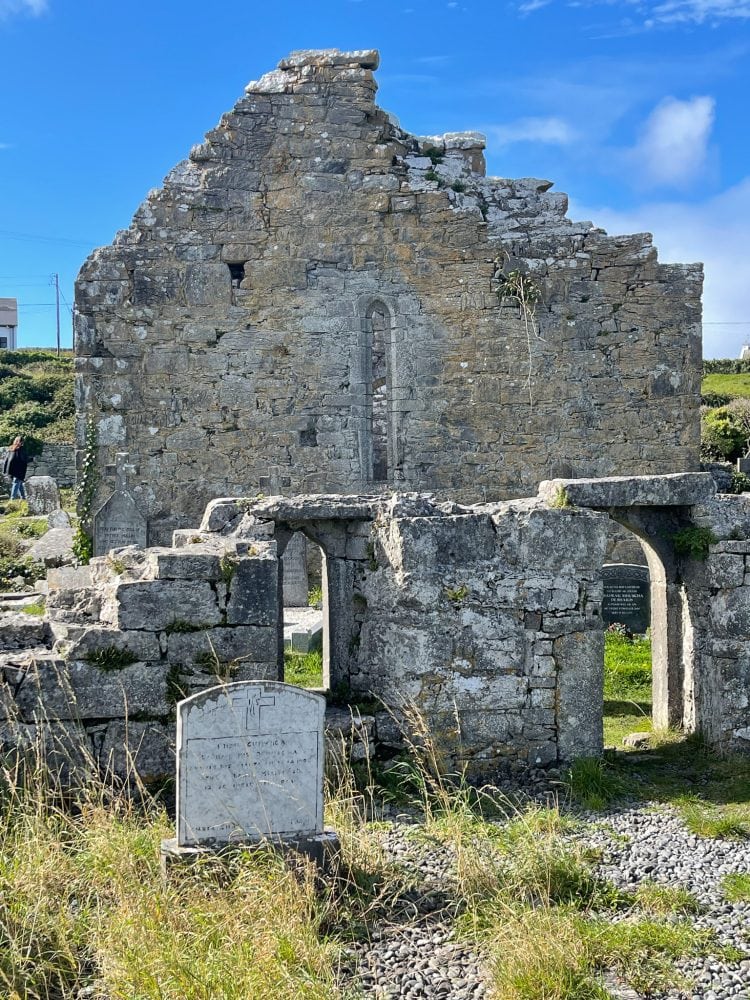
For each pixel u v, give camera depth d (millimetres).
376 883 6004
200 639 7391
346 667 8930
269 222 16906
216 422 16766
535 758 8227
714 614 8867
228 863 5781
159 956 4711
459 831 6367
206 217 16750
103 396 16516
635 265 17406
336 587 9031
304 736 6086
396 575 8156
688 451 17484
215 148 16828
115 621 7324
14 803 6621
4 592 16000
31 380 45719
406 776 7699
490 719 8172
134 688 7254
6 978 4719
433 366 17312
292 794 6051
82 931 5258
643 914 5828
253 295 16844
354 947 5387
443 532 8148
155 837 6105
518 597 8234
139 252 16562
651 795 7945
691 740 9141
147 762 7246
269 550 7844
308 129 17000
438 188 17281
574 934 5332
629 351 17422
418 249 17250
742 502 8969
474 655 8156
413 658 8070
